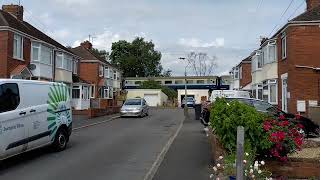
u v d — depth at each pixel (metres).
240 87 54.75
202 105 28.36
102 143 17.64
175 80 94.19
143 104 38.88
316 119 23.84
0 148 11.42
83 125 26.83
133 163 12.72
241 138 6.82
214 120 10.38
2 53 32.06
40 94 13.80
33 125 13.12
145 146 16.72
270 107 19.48
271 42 33.59
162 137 20.16
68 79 46.44
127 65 102.56
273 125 9.89
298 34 28.36
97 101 54.47
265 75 34.78
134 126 27.12
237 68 61.59
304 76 28.12
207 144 17.27
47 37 43.19
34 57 37.22
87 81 55.50
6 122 11.73
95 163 12.70
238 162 6.79
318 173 9.57
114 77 71.06
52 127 14.46
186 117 36.47
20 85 12.70
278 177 9.56
